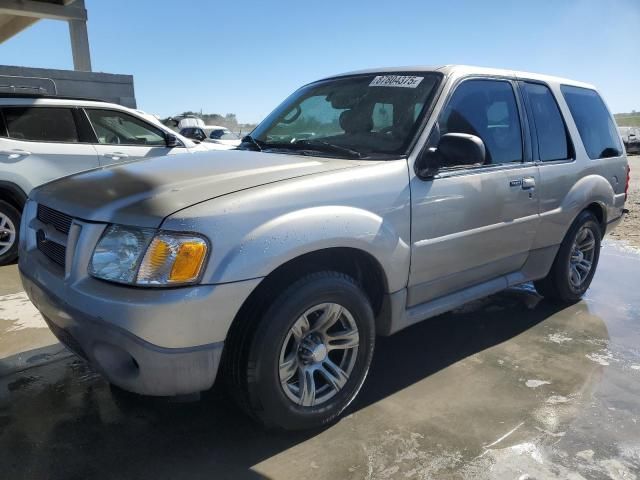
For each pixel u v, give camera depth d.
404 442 2.66
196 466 2.46
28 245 2.88
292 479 2.39
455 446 2.64
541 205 3.83
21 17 15.03
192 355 2.22
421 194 2.95
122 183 2.61
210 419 2.83
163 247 2.17
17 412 2.86
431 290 3.19
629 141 26.23
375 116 3.29
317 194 2.53
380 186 2.77
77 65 13.45
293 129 3.60
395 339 3.90
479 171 3.33
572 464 2.52
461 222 3.20
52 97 6.01
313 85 4.00
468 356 3.63
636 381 3.32
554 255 4.18
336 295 2.59
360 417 2.88
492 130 3.51
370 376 3.34
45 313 2.63
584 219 4.36
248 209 2.31
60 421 2.79
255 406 2.49
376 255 2.73
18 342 3.70
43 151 5.81
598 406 3.02
